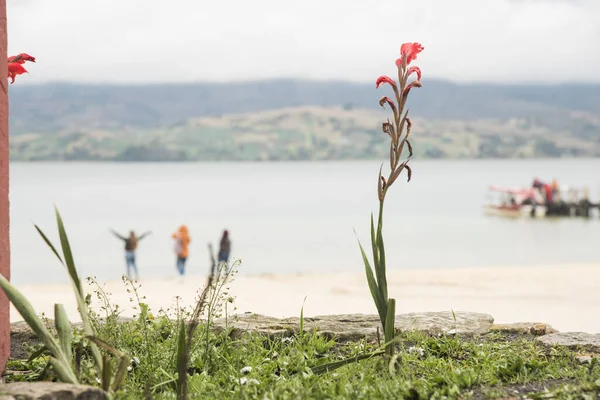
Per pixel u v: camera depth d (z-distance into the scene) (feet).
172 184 609.01
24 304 15.92
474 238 196.34
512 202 272.31
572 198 247.91
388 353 19.49
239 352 21.04
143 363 20.02
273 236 219.00
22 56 20.24
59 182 653.30
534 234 203.82
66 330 16.49
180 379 16.14
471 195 437.17
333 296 66.64
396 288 77.87
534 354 21.09
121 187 555.28
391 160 18.65
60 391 14.61
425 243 187.32
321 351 22.35
